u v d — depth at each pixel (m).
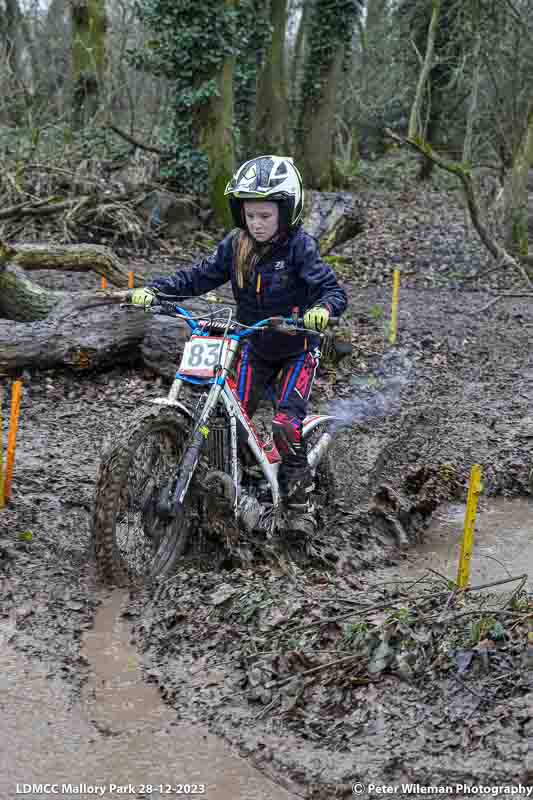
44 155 17.75
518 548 5.47
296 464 4.82
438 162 14.44
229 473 4.55
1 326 7.98
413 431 7.30
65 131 18.80
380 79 31.28
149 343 8.12
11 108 20.52
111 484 4.19
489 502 6.33
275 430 4.67
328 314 4.27
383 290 14.86
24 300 9.10
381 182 29.09
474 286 15.36
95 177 17.03
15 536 4.76
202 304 8.66
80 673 3.58
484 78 24.20
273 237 4.52
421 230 19.59
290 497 4.86
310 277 4.50
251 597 4.05
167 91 23.42
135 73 23.70
